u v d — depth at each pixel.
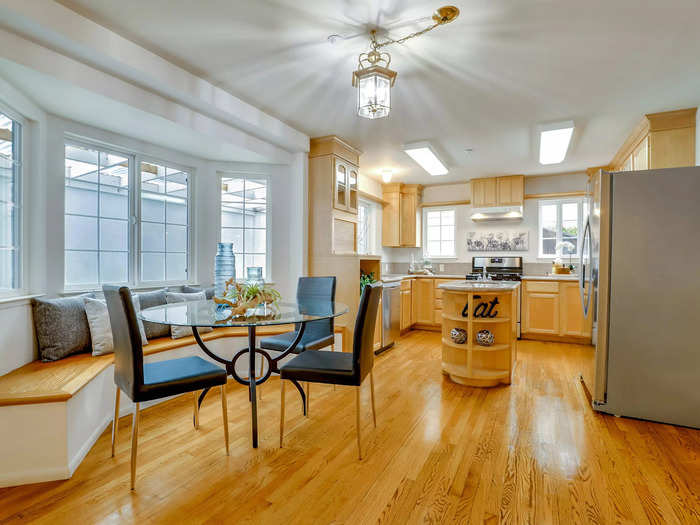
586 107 3.13
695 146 3.12
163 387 1.78
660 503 1.61
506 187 5.50
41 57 2.00
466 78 2.66
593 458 1.99
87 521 1.49
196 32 2.15
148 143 3.21
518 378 3.37
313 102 3.11
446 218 6.25
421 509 1.57
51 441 1.76
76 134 2.72
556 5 1.89
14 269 2.35
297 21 2.05
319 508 1.58
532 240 5.61
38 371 2.13
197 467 1.88
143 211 3.26
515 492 1.69
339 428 2.33
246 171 3.91
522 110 3.21
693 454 2.03
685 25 2.04
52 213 2.57
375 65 2.26
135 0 1.87
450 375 3.38
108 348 2.47
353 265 3.85
